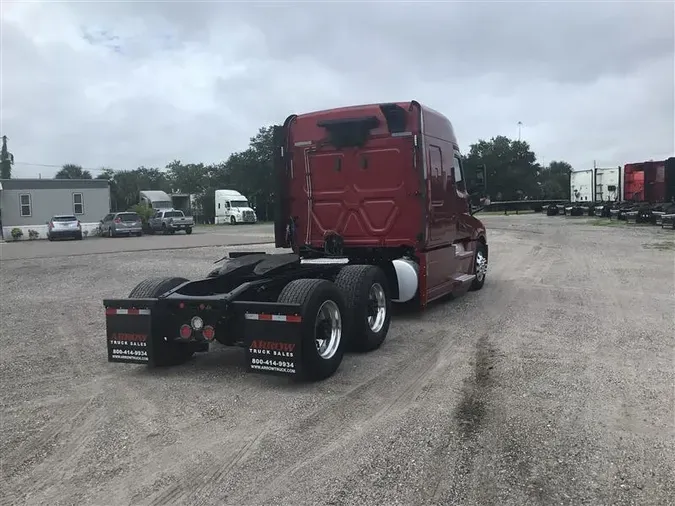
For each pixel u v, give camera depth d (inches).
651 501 128.6
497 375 219.3
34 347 280.5
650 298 374.3
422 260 319.6
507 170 3144.7
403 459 150.8
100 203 1749.5
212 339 219.1
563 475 140.6
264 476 143.8
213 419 182.1
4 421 183.6
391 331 298.7
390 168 322.0
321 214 343.6
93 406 196.4
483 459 149.8
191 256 759.1
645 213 1159.6
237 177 2856.8
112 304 233.1
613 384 206.5
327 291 219.1
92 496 136.1
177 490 138.1
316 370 211.5
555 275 493.0
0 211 1612.9
